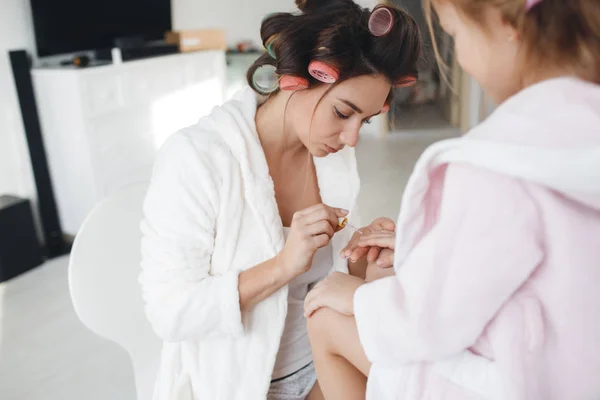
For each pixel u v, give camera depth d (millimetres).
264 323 974
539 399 629
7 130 3084
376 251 991
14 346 2279
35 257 2973
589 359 613
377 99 879
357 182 1154
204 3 4605
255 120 1015
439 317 633
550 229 594
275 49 866
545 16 576
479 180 603
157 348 1222
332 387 820
